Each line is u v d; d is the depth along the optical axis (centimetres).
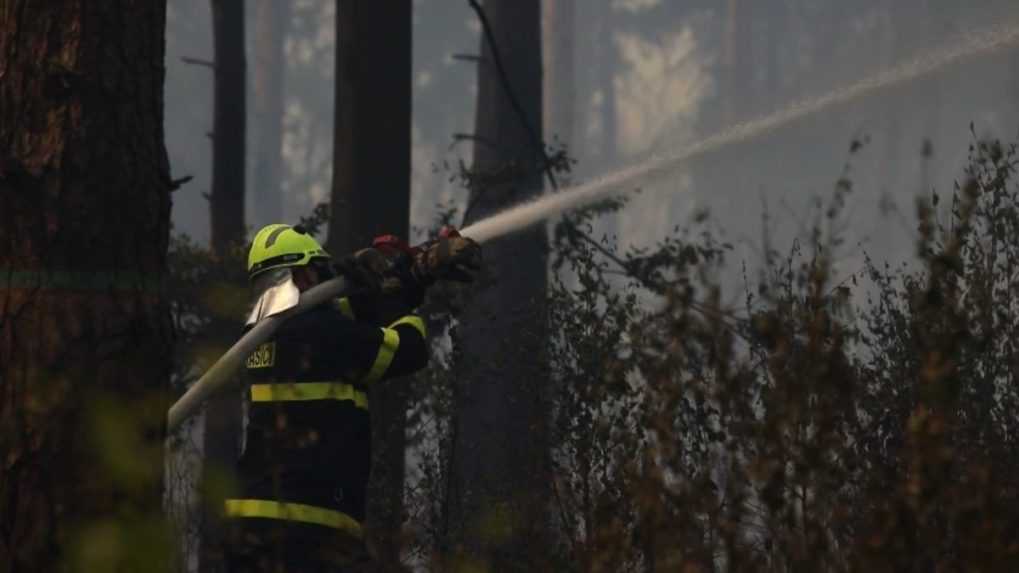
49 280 963
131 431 741
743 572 839
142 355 981
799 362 866
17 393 955
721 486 982
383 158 2211
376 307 1177
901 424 1171
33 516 938
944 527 845
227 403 2142
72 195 972
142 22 1006
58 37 979
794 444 865
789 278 1183
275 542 1049
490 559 1188
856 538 909
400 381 1712
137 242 991
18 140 974
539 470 1332
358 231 2194
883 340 1291
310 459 1100
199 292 2016
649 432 1118
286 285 1136
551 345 1516
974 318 1202
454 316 1756
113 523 775
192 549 1066
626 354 1487
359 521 1120
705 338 924
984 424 1183
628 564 906
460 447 1627
